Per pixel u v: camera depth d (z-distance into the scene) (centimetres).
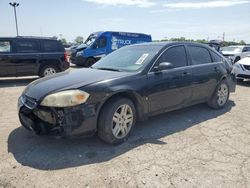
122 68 459
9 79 1141
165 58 477
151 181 306
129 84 407
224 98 617
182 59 512
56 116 354
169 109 486
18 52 993
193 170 331
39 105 363
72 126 355
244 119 541
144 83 427
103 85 380
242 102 693
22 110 395
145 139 426
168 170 330
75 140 415
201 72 540
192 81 516
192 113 576
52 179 309
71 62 1683
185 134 451
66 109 352
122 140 408
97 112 374
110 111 382
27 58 1011
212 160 358
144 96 427
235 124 508
